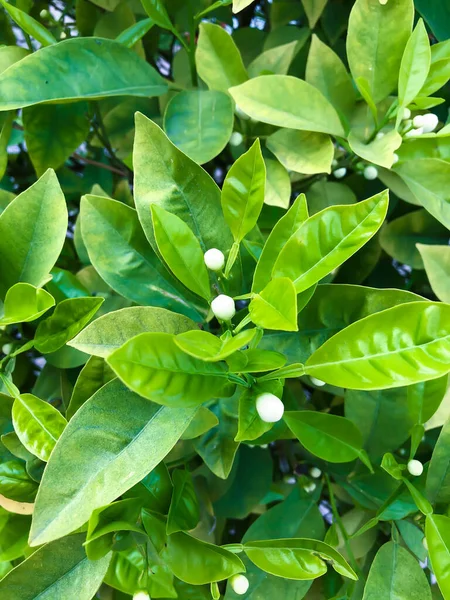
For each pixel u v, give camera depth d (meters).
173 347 0.19
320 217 0.21
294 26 0.37
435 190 0.31
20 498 0.26
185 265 0.23
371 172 0.33
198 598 0.28
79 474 0.20
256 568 0.29
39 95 0.28
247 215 0.23
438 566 0.24
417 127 0.30
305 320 0.26
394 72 0.30
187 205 0.25
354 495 0.32
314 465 0.35
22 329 0.32
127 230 0.26
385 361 0.20
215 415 0.27
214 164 0.43
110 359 0.17
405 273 0.41
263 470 0.36
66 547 0.24
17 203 0.25
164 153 0.24
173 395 0.18
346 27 0.38
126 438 0.21
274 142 0.31
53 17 0.39
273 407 0.20
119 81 0.31
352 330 0.21
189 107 0.31
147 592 0.24
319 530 0.32
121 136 0.37
